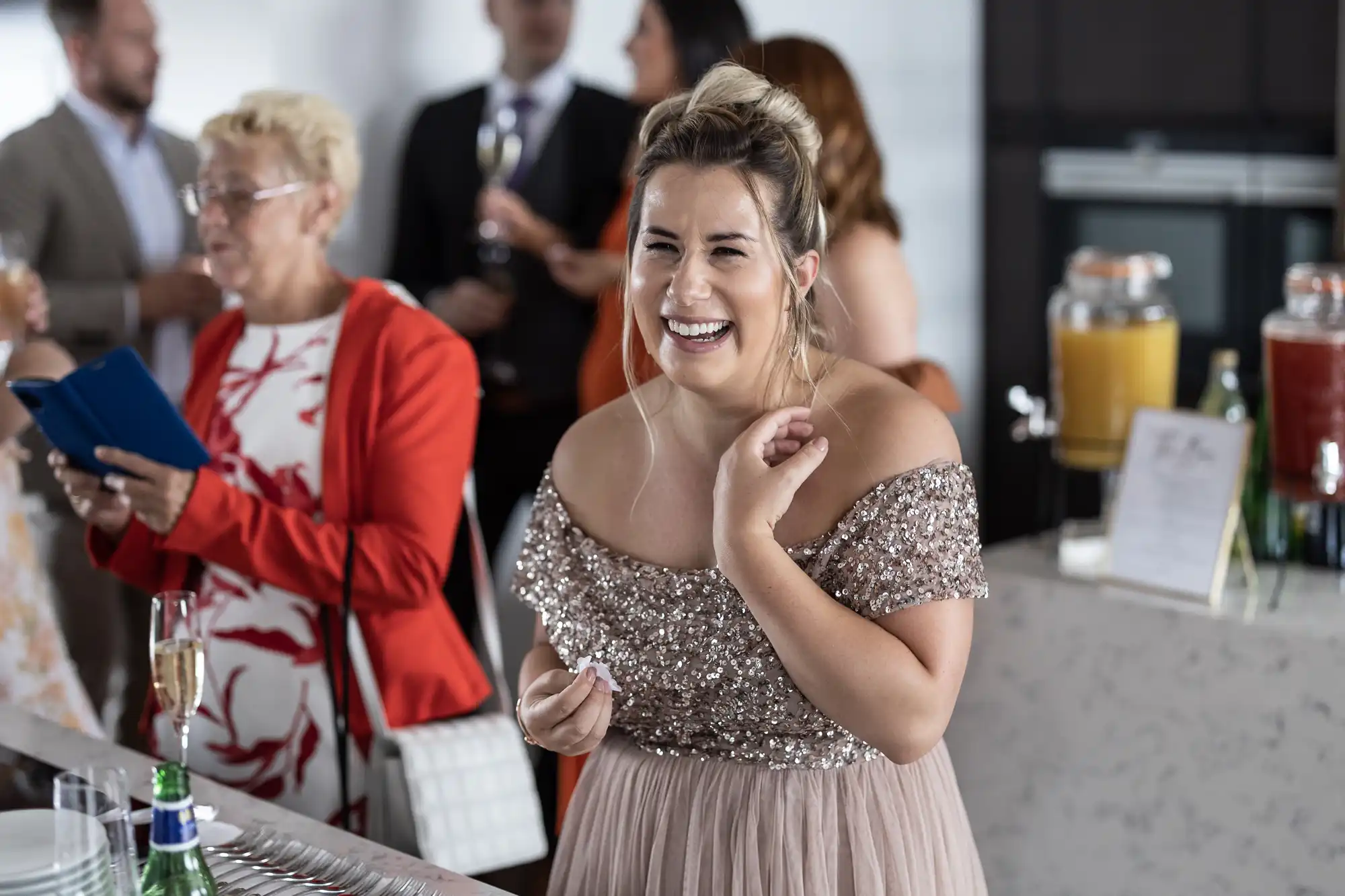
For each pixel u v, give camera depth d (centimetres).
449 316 536
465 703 308
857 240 320
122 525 307
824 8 680
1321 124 629
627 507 219
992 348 746
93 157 474
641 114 520
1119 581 327
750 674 203
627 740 222
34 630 352
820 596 191
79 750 259
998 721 343
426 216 565
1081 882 333
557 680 209
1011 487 743
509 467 562
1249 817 304
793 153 195
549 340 556
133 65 473
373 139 557
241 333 319
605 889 218
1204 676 308
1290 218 646
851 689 189
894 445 199
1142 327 332
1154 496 322
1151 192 686
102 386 277
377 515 299
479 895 198
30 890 162
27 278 361
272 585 296
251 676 302
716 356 194
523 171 562
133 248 482
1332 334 298
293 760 302
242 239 304
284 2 517
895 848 207
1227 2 650
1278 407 309
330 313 316
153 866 169
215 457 308
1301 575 334
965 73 730
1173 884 318
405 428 300
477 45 584
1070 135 709
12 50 481
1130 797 323
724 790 209
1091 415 336
